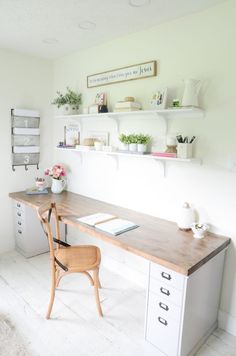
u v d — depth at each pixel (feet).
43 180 10.61
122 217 7.61
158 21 6.90
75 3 6.04
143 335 6.25
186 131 6.82
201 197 6.71
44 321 6.64
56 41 8.54
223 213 6.36
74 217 7.46
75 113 9.66
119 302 7.50
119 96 8.36
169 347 5.50
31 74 10.25
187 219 6.65
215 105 6.23
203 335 6.12
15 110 9.80
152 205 7.83
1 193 10.08
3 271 9.01
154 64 7.23
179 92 6.88
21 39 8.39
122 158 8.46
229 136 6.08
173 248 5.65
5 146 9.91
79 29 7.54
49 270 9.15
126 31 7.62
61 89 10.59
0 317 6.75
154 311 5.67
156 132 7.48
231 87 5.95
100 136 9.15
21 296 7.65
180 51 6.73
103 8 6.25
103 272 9.09
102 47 8.67
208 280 5.80
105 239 6.20
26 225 9.73
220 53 6.03
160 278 5.42
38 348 5.81
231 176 6.15
